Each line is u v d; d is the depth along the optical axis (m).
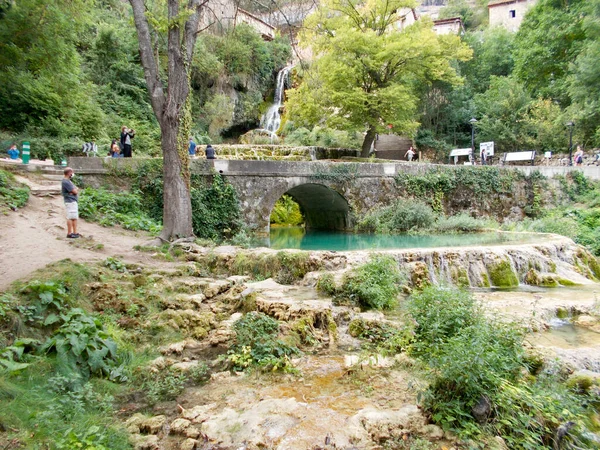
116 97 29.02
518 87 34.09
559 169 24.59
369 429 4.57
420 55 24.91
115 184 15.14
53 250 8.99
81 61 28.41
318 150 26.14
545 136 31.59
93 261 8.51
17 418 4.10
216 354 6.63
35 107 21.97
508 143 33.69
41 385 4.87
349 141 33.03
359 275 8.71
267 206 17.44
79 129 23.55
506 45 40.12
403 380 5.84
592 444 4.66
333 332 7.31
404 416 4.84
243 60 35.50
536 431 4.66
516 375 5.67
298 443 4.35
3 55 18.03
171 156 11.69
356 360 6.43
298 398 5.35
